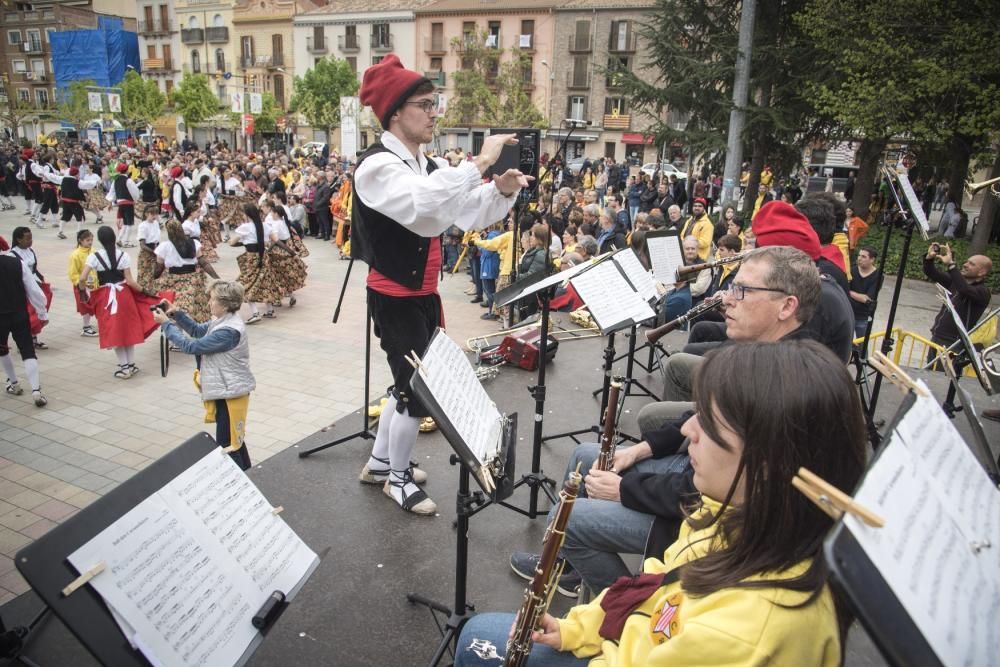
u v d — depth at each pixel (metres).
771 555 1.13
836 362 1.17
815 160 27.52
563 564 2.20
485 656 1.72
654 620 1.28
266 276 8.34
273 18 44.91
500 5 38.28
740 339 2.41
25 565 1.30
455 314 9.00
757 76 13.45
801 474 0.87
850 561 0.78
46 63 53.84
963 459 1.08
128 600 1.41
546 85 38.38
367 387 3.94
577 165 30.73
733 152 12.62
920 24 10.20
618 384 2.25
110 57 49.00
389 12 41.38
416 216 2.62
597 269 3.37
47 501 4.05
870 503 0.86
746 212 15.20
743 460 1.15
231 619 1.57
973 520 0.97
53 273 10.57
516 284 3.19
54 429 5.14
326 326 8.32
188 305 7.62
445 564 2.91
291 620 2.54
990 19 9.53
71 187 13.90
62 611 1.32
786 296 2.30
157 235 10.07
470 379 2.22
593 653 1.58
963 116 9.90
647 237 5.36
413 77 2.83
